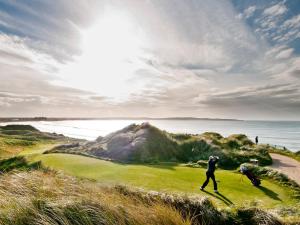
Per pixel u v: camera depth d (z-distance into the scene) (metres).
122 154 30.34
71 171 17.67
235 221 8.66
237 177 17.42
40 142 78.31
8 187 7.18
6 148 55.00
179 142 36.75
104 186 9.41
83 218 5.42
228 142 40.44
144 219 5.71
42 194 6.72
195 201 8.96
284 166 29.47
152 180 14.84
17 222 5.19
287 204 11.65
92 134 147.88
